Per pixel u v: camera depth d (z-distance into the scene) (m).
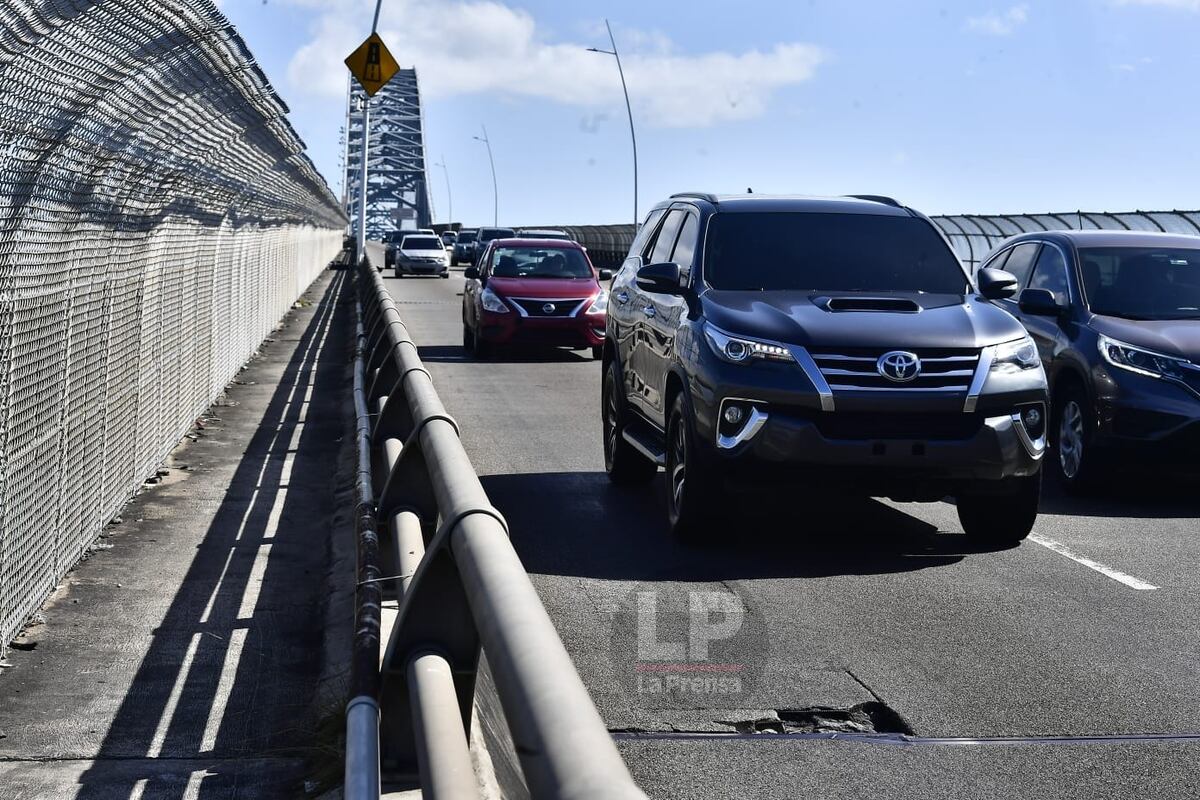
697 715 4.97
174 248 10.55
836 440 7.36
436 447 4.09
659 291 8.54
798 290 8.41
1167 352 9.50
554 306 20.77
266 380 16.78
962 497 8.05
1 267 5.16
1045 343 10.52
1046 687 5.34
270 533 8.12
